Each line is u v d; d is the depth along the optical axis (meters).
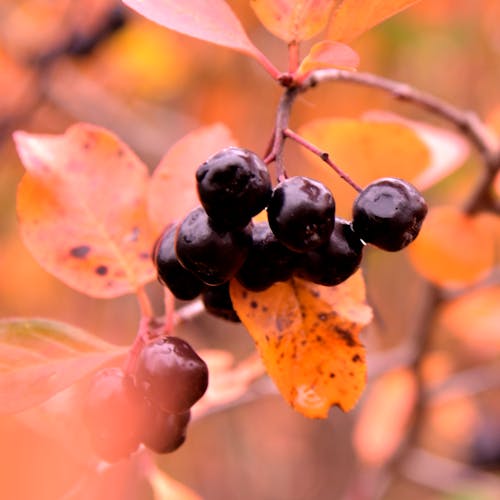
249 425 0.73
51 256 0.28
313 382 0.26
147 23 0.57
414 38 0.58
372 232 0.26
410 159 0.32
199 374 0.26
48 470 0.27
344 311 0.27
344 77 0.31
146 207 0.29
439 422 0.59
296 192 0.25
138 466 0.30
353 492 0.51
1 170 0.60
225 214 0.25
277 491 0.70
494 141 0.38
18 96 0.56
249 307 0.26
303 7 0.27
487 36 0.62
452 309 0.47
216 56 0.61
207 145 0.29
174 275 0.26
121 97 0.62
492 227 0.37
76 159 0.29
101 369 0.27
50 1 0.58
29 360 0.26
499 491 0.52
